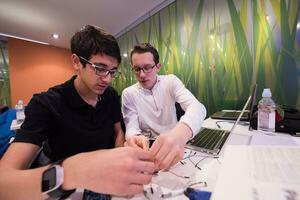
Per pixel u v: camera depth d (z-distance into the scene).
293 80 1.43
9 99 3.72
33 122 0.64
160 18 2.60
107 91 0.97
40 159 0.66
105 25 3.23
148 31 2.83
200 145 0.75
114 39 0.73
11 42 3.75
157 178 0.51
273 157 0.44
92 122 0.82
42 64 4.19
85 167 0.35
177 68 2.40
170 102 1.29
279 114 0.94
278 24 1.49
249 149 0.50
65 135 0.76
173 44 2.43
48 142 0.74
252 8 1.64
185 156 0.66
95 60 0.70
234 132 0.94
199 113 0.84
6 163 0.47
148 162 0.39
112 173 0.34
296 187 0.31
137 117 1.23
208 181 0.49
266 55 1.57
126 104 1.29
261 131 0.95
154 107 1.29
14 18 2.89
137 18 2.97
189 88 2.26
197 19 2.10
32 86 4.04
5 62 3.68
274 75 1.54
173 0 2.37
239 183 0.33
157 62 1.28
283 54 1.47
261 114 0.97
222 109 1.93
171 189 0.46
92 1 2.45
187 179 0.50
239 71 1.77
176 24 2.36
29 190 0.36
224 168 0.39
